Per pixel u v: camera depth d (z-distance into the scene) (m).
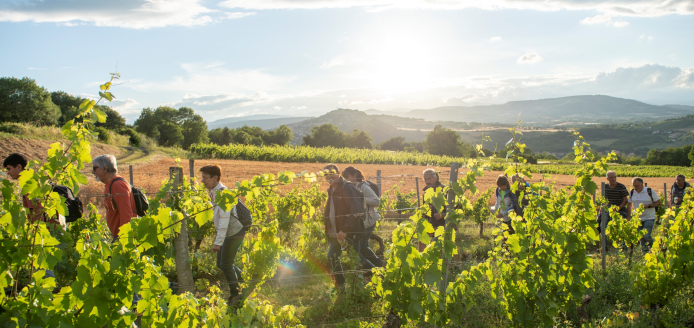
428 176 5.45
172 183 4.47
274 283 5.49
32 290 2.01
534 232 3.85
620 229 6.46
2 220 1.93
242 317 2.71
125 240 2.26
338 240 5.07
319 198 9.59
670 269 4.38
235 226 4.41
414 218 3.23
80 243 2.11
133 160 29.80
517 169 3.74
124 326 2.24
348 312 4.50
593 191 4.08
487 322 4.11
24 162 3.81
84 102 2.04
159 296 2.40
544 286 3.71
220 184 4.38
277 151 42.72
